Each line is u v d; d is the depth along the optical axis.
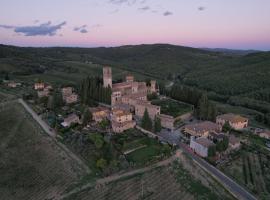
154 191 90.50
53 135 128.12
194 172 99.94
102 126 133.75
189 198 87.88
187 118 159.88
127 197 88.31
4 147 123.81
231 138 126.31
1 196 96.25
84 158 107.31
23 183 100.75
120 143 114.69
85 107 163.12
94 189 91.38
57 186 95.69
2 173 107.44
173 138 128.00
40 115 154.25
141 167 100.56
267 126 165.62
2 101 180.38
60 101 169.75
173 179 95.44
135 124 136.25
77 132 127.31
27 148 120.69
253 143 129.62
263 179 99.69
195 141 116.19
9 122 145.88
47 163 108.19
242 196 89.38
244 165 108.75
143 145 115.38
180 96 191.75
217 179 97.31
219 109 196.00
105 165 99.38
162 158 106.19
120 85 192.25
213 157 110.75
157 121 131.00
